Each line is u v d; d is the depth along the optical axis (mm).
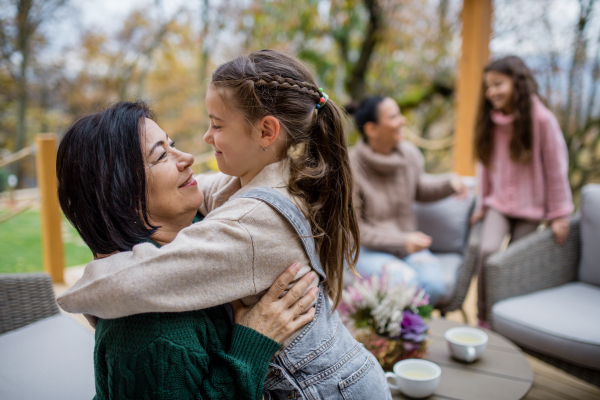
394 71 6266
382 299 1301
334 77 5699
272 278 801
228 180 995
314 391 804
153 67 8797
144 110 851
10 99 8117
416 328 1230
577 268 2012
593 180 3867
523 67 2174
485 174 2428
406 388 1110
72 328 1365
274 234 780
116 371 722
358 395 822
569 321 1571
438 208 2408
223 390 751
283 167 859
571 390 1684
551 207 2129
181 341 731
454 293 2143
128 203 773
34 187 8773
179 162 857
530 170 2203
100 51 8359
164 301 680
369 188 2143
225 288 740
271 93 820
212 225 742
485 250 2229
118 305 676
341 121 917
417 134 6617
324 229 901
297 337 830
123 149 776
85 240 806
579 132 3844
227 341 826
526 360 1309
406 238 1986
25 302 1426
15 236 4652
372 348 1231
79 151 772
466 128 3412
